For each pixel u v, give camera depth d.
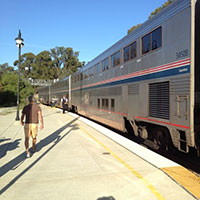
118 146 6.69
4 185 3.78
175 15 5.16
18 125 11.46
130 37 7.68
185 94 4.65
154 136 6.47
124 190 3.55
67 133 9.08
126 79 7.94
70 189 3.60
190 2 4.66
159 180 3.92
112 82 9.50
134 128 7.43
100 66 11.54
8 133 8.99
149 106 6.26
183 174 4.21
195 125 4.48
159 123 5.64
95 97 12.48
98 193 3.45
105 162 5.04
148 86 6.34
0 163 5.02
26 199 3.27
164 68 5.51
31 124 5.64
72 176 4.18
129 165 4.79
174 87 5.06
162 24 5.69
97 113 12.01
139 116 6.85
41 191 3.54
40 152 6.00
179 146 4.86
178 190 3.52
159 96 5.73
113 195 3.38
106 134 8.74
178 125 4.85
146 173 4.28
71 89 21.09
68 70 83.69
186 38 4.72
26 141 5.50
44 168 4.66
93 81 12.96
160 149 6.64
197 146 4.54
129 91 7.67
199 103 4.58
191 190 3.53
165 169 4.46
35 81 75.06
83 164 4.91
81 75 16.59
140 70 6.85
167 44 5.43
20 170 4.54
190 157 6.20
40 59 84.38
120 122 8.50
